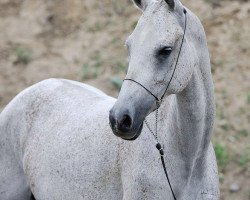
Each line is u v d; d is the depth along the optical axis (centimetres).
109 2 1517
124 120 596
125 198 699
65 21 1492
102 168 732
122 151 711
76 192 759
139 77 609
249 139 1187
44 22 1494
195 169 688
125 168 702
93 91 845
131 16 1480
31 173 817
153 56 611
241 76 1301
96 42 1434
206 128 686
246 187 1110
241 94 1264
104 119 750
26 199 861
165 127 680
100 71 1364
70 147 768
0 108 1299
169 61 620
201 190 695
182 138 665
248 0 1436
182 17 640
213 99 686
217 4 1439
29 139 826
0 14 1523
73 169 759
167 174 673
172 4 627
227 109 1240
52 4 1524
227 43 1365
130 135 605
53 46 1444
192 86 652
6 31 1481
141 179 680
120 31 1446
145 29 617
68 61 1403
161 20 619
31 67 1397
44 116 823
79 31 1466
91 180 743
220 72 1313
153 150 679
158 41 609
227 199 1095
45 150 798
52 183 787
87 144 751
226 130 1205
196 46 655
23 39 1462
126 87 610
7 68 1396
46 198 802
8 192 855
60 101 821
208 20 1408
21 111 846
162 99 631
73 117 791
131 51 621
